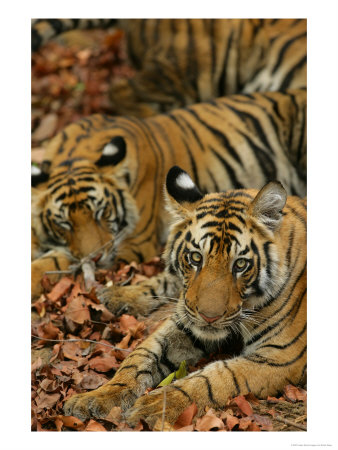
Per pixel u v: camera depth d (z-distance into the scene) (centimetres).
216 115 802
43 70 1191
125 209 698
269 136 802
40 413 485
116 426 446
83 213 661
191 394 459
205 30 916
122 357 541
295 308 504
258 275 486
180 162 765
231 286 473
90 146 729
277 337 496
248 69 924
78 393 501
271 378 482
